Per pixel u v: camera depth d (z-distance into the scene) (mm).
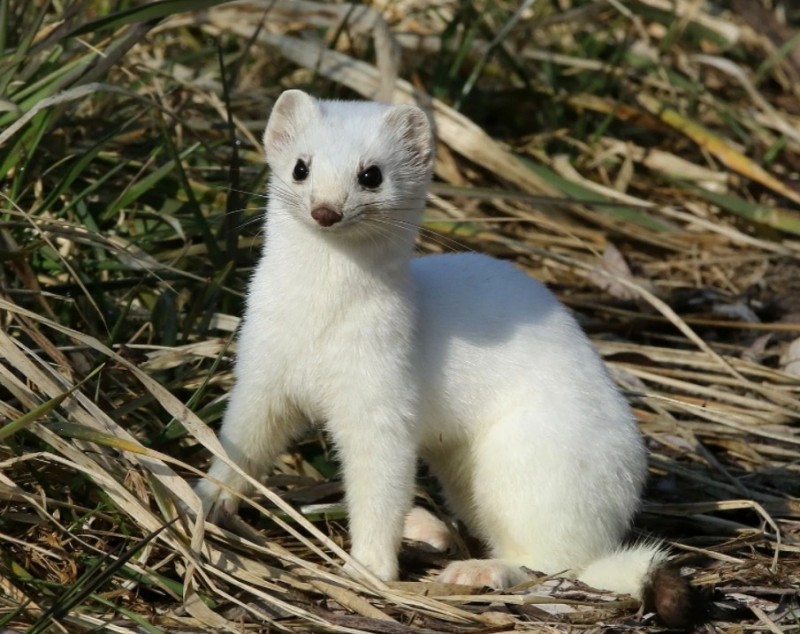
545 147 17281
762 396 13203
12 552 8891
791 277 15625
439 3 18156
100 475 8953
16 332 10766
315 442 11266
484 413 10070
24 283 10664
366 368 9406
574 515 9805
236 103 15250
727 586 9578
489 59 17516
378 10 16109
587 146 17281
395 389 9469
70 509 9383
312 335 9414
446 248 14781
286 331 9469
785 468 11961
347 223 9125
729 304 14750
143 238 12469
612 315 14531
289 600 8867
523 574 9711
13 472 9461
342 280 9336
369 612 8805
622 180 16688
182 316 12133
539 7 19062
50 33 11805
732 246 16188
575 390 10031
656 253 16031
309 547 9234
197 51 16219
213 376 11094
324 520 10273
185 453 10453
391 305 9422
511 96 17438
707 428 12469
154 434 10609
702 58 18531
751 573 9750
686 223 16672
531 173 15523
